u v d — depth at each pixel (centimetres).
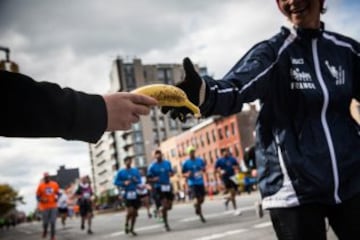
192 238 866
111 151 11475
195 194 1257
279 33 203
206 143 6612
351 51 210
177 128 10212
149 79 10306
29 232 2384
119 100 105
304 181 184
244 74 172
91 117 98
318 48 201
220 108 155
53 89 95
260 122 199
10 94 88
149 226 1377
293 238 184
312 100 190
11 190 9012
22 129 90
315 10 198
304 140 189
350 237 188
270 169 195
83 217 1627
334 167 185
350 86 202
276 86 191
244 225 971
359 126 204
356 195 187
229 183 1496
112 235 1227
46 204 1270
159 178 1174
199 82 139
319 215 187
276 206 190
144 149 9919
